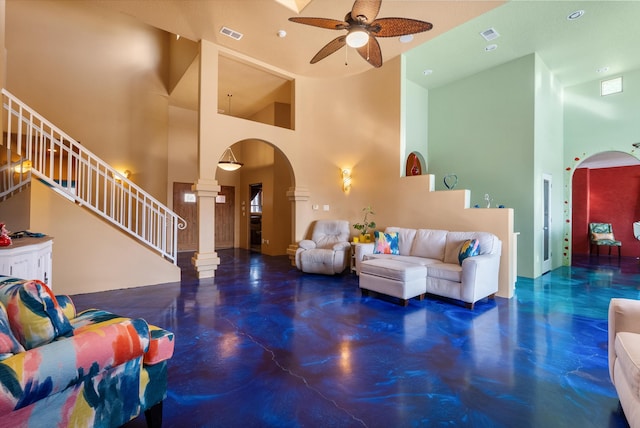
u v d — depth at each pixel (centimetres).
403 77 532
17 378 98
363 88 588
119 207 653
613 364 179
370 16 275
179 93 717
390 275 375
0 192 358
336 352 245
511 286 414
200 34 463
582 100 619
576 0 384
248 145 899
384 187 557
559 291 440
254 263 657
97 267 415
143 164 688
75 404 120
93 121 629
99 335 126
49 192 386
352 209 600
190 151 824
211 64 495
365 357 237
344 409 174
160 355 154
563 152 644
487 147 576
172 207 794
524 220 529
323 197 628
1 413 96
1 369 96
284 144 598
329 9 383
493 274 387
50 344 112
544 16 417
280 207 791
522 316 332
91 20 632
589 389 195
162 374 158
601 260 727
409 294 367
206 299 386
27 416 106
